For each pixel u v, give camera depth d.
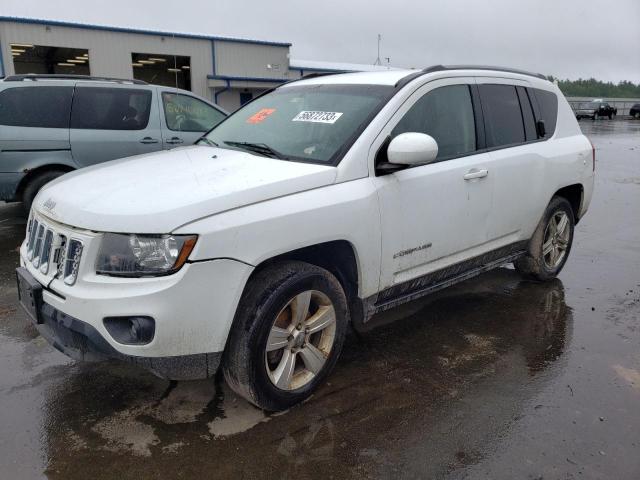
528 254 5.00
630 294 5.03
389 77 3.84
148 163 3.43
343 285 3.40
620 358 3.80
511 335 4.14
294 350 3.06
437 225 3.71
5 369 3.50
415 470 2.64
